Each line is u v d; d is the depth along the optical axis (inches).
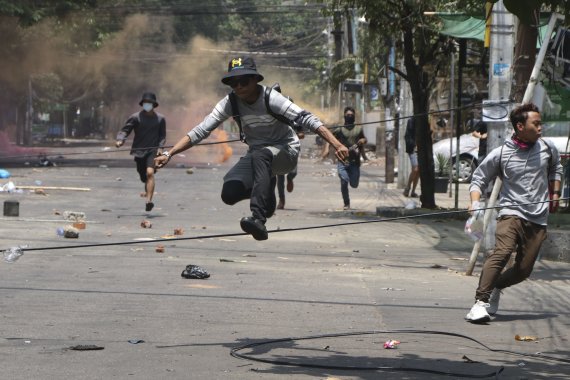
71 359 275.3
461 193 1088.2
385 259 537.6
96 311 350.0
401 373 267.0
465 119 1331.2
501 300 410.0
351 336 320.5
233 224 691.4
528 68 512.7
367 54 1616.6
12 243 541.3
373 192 1089.4
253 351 292.0
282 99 294.4
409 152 1011.3
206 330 322.7
